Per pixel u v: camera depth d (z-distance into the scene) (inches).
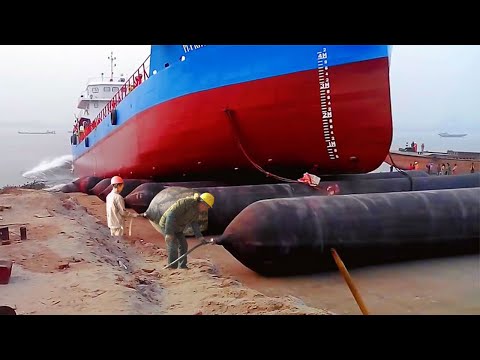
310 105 429.1
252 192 431.8
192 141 510.6
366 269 310.0
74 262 259.1
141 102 587.8
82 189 901.2
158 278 266.7
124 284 221.6
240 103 450.9
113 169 814.5
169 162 573.0
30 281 220.5
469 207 335.9
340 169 486.0
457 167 1201.4
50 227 362.0
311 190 452.1
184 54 483.2
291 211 287.6
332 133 438.3
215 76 458.6
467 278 287.0
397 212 314.5
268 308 197.5
